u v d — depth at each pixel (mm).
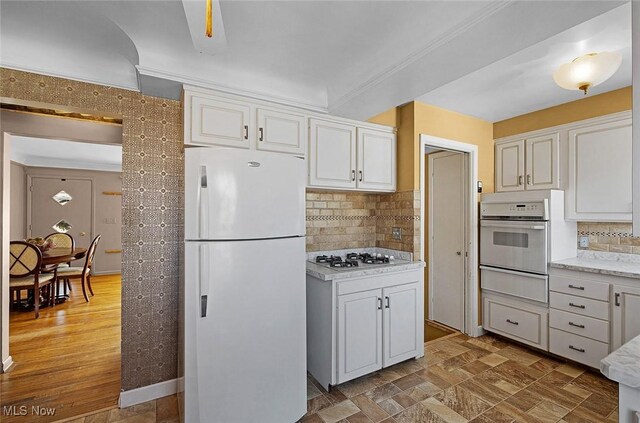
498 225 3059
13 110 2518
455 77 1954
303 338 1935
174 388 2225
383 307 2484
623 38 1810
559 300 2646
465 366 2600
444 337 3213
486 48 1618
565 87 2053
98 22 1680
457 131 3129
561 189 2867
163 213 2225
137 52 1869
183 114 2031
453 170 3467
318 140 2557
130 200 2127
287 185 1877
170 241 2242
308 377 2455
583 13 1317
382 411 2016
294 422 1873
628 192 2459
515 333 2955
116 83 2094
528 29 1441
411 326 2656
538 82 2434
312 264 2668
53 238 5137
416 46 1721
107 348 2980
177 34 1784
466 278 3305
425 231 3807
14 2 1519
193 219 1646
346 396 2182
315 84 2461
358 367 2342
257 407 1755
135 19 1646
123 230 2105
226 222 1682
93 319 3787
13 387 2309
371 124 2854
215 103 2117
